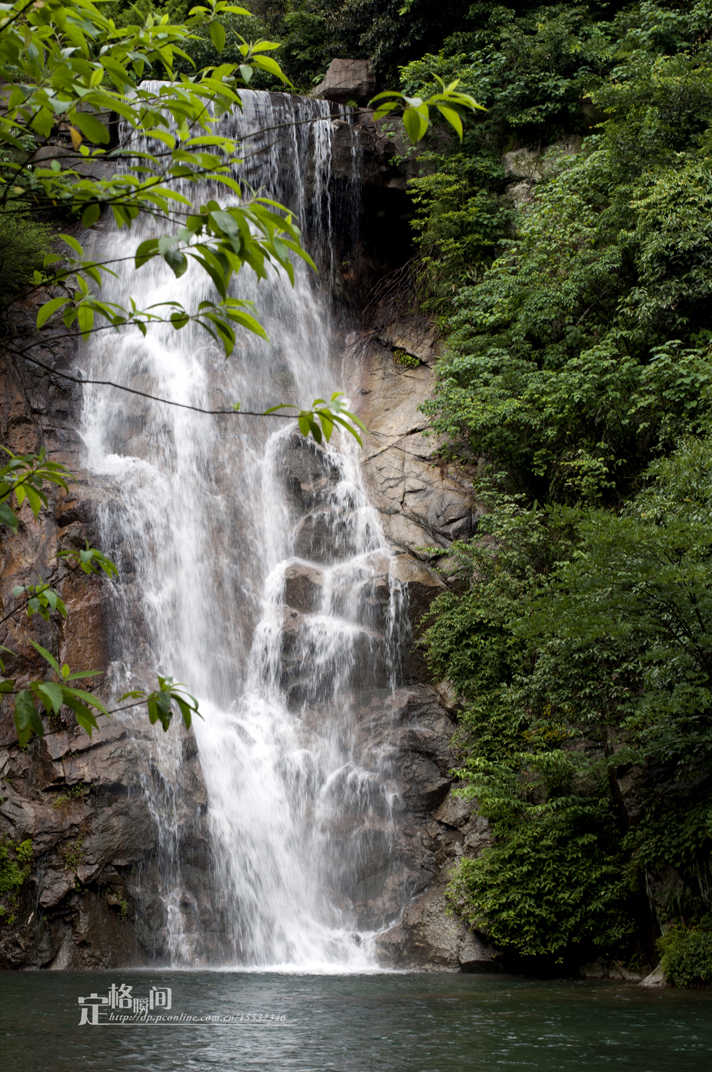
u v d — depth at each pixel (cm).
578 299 2133
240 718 1917
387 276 2723
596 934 1493
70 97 294
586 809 1559
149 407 2247
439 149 2644
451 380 2134
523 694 1611
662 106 2184
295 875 1739
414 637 1958
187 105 311
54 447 2081
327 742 1883
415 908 1661
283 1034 902
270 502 2217
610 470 1906
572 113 2572
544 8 2769
